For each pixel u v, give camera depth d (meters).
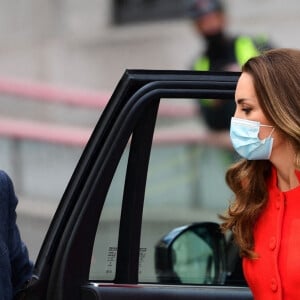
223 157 20.52
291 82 7.36
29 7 36.19
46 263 8.49
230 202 8.10
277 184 7.71
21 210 22.62
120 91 8.62
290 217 7.54
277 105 7.34
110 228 8.67
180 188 20.12
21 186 24.52
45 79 36.03
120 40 34.94
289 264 7.41
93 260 8.62
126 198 8.70
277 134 7.45
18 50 36.31
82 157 8.61
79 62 35.47
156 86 8.62
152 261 9.19
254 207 7.70
